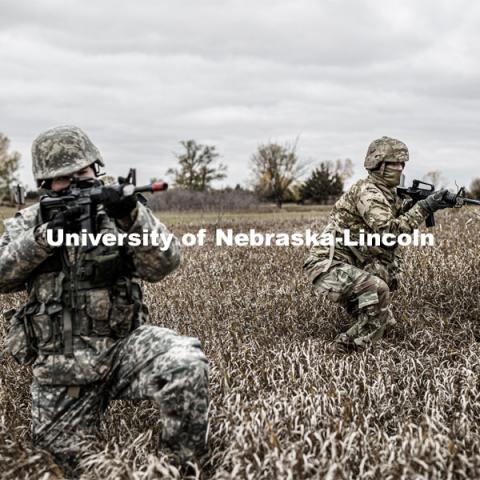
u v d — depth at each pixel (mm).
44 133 3873
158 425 4145
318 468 3430
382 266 5891
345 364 5020
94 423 3893
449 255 7539
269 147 68312
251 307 6992
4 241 3781
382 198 5617
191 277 8648
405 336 5902
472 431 3977
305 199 73062
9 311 3988
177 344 3627
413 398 4570
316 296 7020
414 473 3318
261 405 4145
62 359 3715
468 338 5902
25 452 3721
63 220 3590
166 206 39125
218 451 3773
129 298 3744
